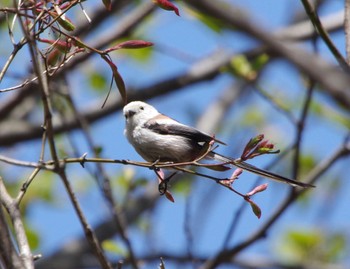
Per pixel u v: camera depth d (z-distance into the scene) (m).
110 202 8.59
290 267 12.67
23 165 5.52
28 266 5.41
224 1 3.43
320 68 3.05
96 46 12.70
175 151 8.97
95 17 12.76
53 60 6.16
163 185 7.00
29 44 5.21
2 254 5.11
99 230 12.12
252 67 11.19
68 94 9.48
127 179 9.98
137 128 9.29
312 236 13.02
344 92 3.01
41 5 6.00
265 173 7.37
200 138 9.04
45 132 5.82
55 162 5.59
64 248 12.78
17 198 5.85
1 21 12.76
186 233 9.05
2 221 5.18
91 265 12.69
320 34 6.84
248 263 12.70
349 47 6.73
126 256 8.90
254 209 6.03
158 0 5.87
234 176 6.13
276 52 3.18
